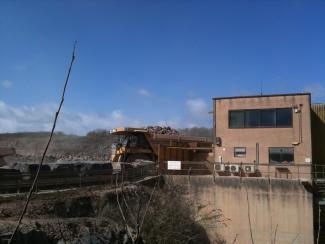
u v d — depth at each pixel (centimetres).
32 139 8194
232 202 3303
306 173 3434
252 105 3741
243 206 3266
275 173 3566
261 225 3194
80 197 2245
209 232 3194
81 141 7719
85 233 1861
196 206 3291
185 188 3444
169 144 4156
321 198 3203
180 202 3147
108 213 2277
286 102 3631
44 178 2375
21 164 2461
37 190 2250
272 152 3644
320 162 3872
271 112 3678
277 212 3161
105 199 2330
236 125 3788
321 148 3884
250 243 3194
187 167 4131
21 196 2025
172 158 4156
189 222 2702
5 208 1833
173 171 3862
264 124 3694
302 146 3550
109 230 1980
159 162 3775
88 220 2014
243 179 3294
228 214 3297
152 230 1986
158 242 1978
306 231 3073
